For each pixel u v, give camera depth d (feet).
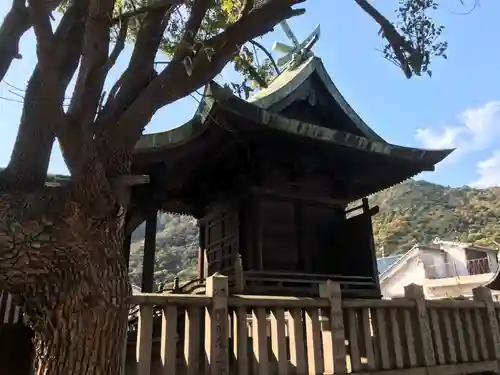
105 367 10.69
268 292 29.09
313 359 18.86
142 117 12.49
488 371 24.77
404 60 16.05
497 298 48.60
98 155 11.37
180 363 19.27
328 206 36.68
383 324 21.74
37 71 12.91
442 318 24.29
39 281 11.10
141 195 33.04
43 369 10.91
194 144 30.19
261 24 14.05
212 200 38.88
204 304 16.87
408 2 16.60
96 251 11.04
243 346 17.37
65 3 18.78
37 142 12.10
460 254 134.41
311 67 36.42
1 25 13.60
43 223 10.66
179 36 18.52
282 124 27.78
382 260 170.09
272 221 33.63
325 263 35.24
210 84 24.18
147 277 30.76
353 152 32.50
